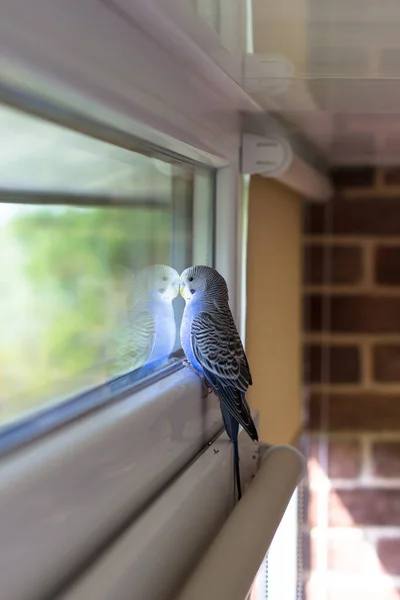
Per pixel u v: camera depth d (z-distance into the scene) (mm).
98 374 704
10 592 476
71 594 518
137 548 597
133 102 614
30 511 499
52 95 525
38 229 630
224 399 766
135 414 682
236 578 630
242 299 940
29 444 558
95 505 598
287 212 1213
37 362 628
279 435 1167
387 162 1296
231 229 878
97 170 696
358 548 1354
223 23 706
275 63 745
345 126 966
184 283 785
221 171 870
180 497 698
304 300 1350
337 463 1357
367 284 1340
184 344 777
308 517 1358
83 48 513
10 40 427
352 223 1337
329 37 716
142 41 618
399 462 1346
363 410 1350
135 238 762
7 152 552
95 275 709
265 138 888
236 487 807
